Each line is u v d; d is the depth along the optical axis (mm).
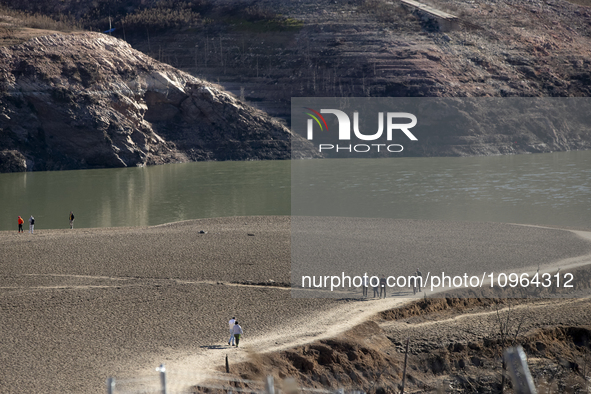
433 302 38844
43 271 46219
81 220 74250
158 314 36031
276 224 69000
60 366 27891
